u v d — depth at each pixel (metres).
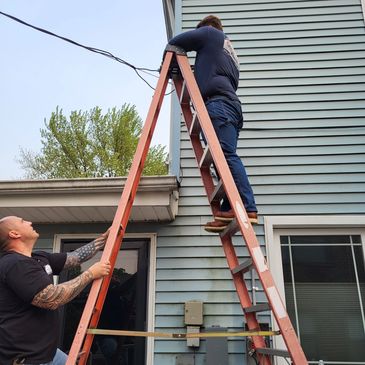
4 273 1.85
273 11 4.82
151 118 2.66
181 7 4.88
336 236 3.90
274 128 4.28
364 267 3.77
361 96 4.36
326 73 4.49
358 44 4.61
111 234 2.14
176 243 3.90
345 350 3.52
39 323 1.90
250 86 4.48
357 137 4.20
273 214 3.94
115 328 3.78
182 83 3.24
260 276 1.82
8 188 3.62
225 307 3.66
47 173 18.70
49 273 2.15
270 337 3.51
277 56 4.61
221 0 4.91
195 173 4.14
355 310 3.64
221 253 3.84
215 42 2.91
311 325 3.61
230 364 3.46
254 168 4.13
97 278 1.99
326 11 4.78
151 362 3.55
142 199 3.56
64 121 18.81
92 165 18.34
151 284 3.79
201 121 2.44
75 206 3.62
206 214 3.98
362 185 4.01
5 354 1.81
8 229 2.06
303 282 3.75
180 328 3.63
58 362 2.12
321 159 4.13
